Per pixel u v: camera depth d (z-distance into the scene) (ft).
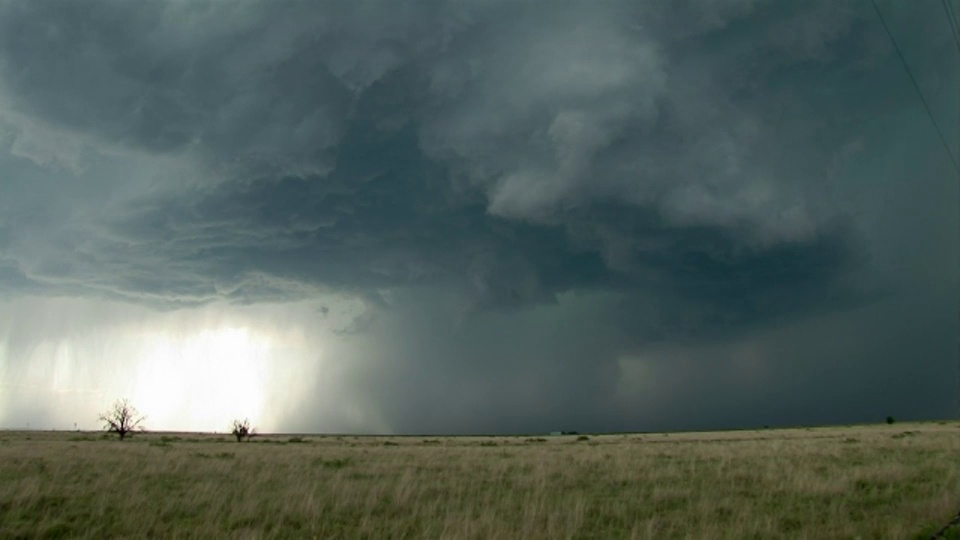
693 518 49.42
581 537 44.16
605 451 131.64
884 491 59.77
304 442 222.89
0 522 46.68
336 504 56.39
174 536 42.83
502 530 43.65
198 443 193.98
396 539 44.09
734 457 101.65
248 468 85.81
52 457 96.02
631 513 52.21
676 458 103.19
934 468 76.28
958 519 42.16
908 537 40.06
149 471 79.36
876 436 177.27
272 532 44.45
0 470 75.20
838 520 45.55
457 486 68.44
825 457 96.07
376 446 179.93
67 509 51.93
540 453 127.34
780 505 54.29
